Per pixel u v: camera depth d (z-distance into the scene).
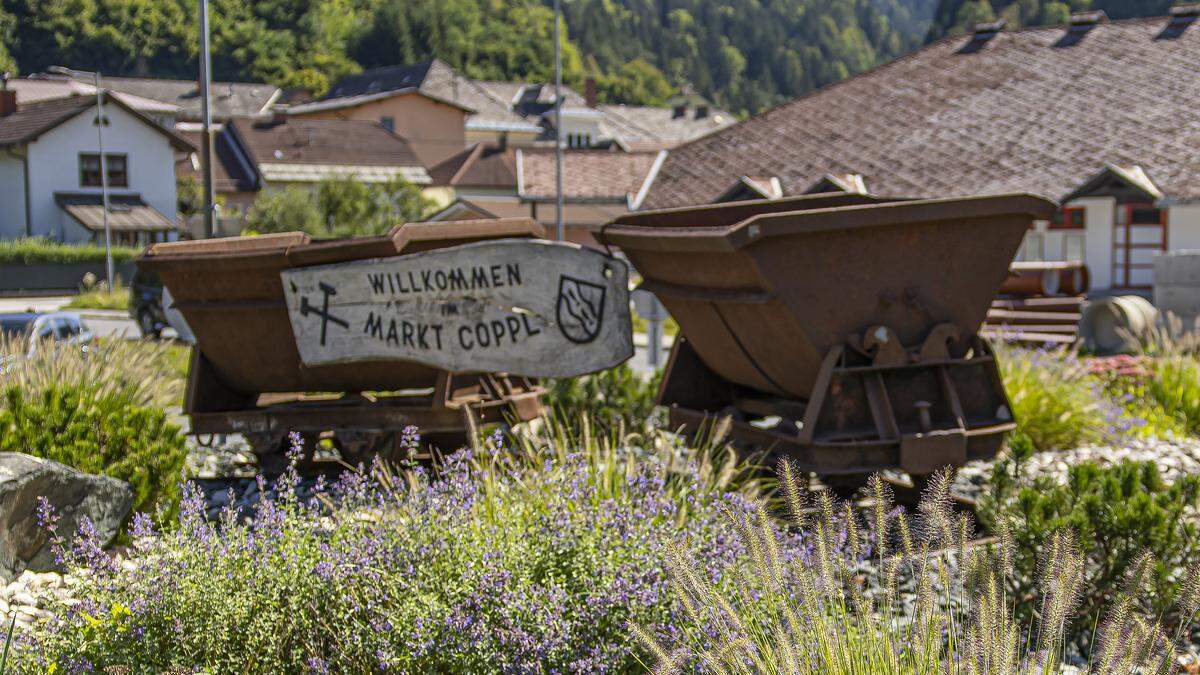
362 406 8.05
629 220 8.20
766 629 4.15
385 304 7.61
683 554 4.34
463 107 85.06
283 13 128.62
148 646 4.39
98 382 8.41
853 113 38.06
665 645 4.43
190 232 57.84
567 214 55.41
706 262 7.23
